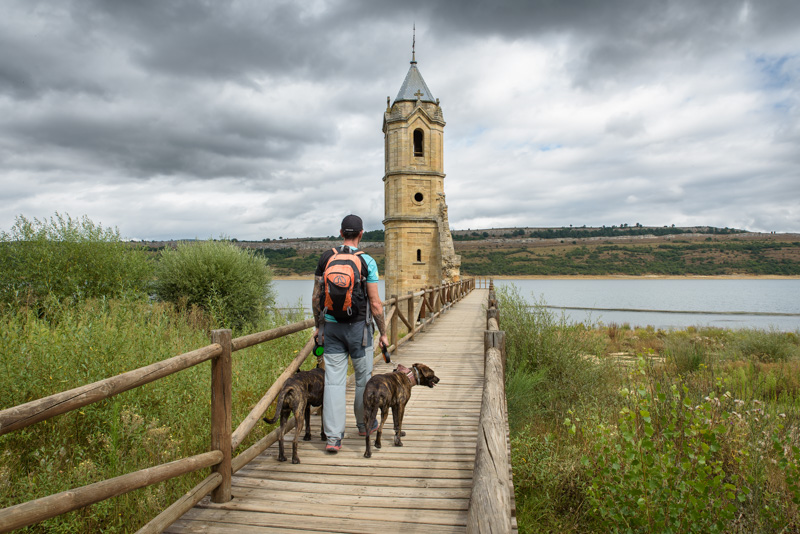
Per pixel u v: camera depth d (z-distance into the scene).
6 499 3.90
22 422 2.05
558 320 11.82
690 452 4.81
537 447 6.61
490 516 1.98
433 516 3.42
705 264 177.50
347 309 4.43
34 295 13.03
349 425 5.61
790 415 6.90
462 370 8.85
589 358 10.60
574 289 127.25
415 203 34.72
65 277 14.23
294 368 4.94
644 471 4.56
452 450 4.75
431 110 35.22
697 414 4.88
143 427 5.49
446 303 21.72
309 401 4.70
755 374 12.35
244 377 7.52
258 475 4.14
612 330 24.75
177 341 8.66
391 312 10.38
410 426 5.55
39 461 4.64
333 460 4.48
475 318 18.06
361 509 3.53
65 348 6.28
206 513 3.47
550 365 10.12
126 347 6.80
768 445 5.84
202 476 4.88
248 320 17.75
